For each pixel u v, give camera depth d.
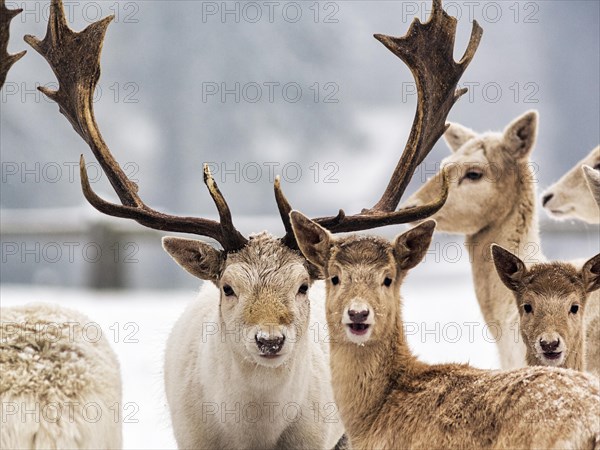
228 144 108.06
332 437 17.34
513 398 12.43
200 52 109.19
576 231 37.09
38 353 14.14
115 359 15.54
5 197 94.50
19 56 17.97
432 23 18.81
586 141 118.38
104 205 16.77
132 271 44.19
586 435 11.48
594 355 18.38
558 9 119.12
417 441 13.45
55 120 96.69
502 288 19.64
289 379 15.83
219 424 16.44
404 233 15.11
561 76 118.00
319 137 112.06
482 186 20.44
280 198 16.12
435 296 38.62
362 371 14.62
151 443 20.38
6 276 85.31
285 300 15.36
